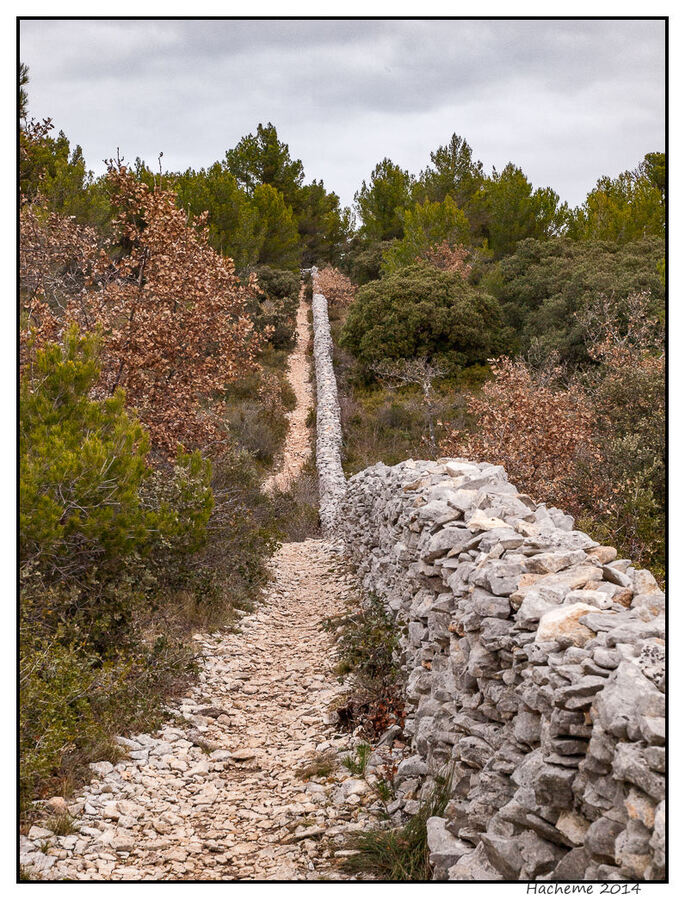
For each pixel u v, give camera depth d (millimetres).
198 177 29938
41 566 6289
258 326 29297
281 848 4250
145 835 4461
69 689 5258
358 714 5895
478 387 20938
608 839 2504
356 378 24219
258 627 9109
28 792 4430
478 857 3170
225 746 5863
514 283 24062
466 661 4020
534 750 3072
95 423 6965
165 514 8062
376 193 41594
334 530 15094
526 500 5395
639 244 22516
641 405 10781
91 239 11297
